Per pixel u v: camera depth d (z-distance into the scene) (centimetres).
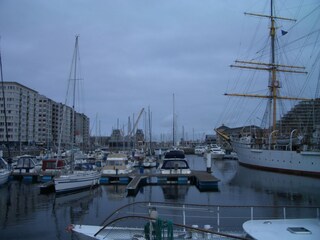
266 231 1050
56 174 3944
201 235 1164
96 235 1266
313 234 1019
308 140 5109
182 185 3897
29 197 3141
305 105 6412
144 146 9362
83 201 2905
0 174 3853
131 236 1227
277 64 6562
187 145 15562
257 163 6066
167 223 953
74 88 4341
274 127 6469
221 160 8938
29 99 17238
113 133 11200
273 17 6669
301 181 4234
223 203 2712
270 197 3027
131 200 2933
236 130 10262
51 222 2150
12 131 15388
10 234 1867
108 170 4259
